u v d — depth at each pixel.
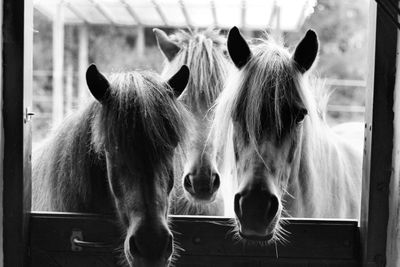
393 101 1.84
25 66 1.85
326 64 12.41
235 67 2.42
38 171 2.69
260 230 2.01
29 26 1.90
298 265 1.98
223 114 2.35
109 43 11.67
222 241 1.99
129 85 2.01
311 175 2.67
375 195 1.86
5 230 1.85
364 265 1.88
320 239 1.97
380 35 1.83
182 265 1.99
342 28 12.84
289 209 2.52
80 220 1.99
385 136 1.85
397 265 1.75
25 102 1.86
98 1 5.00
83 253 1.99
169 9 5.11
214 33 3.49
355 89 12.21
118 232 2.00
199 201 2.78
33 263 1.97
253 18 5.46
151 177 1.91
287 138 2.18
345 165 3.31
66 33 10.21
